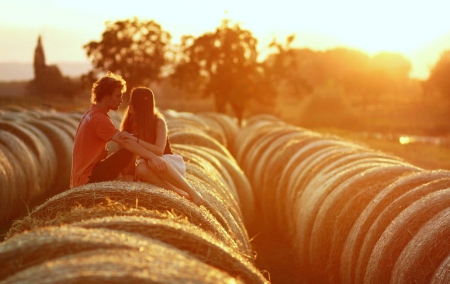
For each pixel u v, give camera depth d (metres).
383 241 6.13
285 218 12.02
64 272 2.65
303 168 11.26
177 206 5.06
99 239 3.21
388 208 6.58
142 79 67.06
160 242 3.65
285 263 9.68
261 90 53.44
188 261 3.04
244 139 23.09
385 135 46.88
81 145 6.03
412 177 6.94
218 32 54.00
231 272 3.89
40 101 65.94
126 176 6.22
